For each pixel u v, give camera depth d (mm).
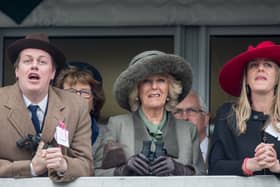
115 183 13203
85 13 20531
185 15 20297
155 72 14469
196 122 17219
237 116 14125
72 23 20531
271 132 13953
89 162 13945
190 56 20609
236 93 14859
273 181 13180
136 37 20828
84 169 13453
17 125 13773
